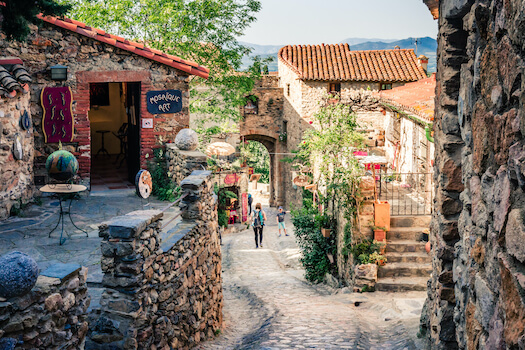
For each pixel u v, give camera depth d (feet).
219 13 73.97
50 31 39.32
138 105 43.09
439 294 19.40
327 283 46.16
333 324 30.25
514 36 9.55
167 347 22.75
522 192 9.59
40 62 39.40
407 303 34.35
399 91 59.52
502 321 10.30
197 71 42.52
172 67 41.88
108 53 40.68
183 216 28.50
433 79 63.62
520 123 9.41
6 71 32.09
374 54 104.22
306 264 48.44
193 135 37.29
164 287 22.71
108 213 34.76
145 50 41.19
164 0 72.90
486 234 12.16
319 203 53.36
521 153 9.39
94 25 71.92
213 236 32.04
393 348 24.43
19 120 34.96
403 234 40.42
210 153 66.80
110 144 58.23
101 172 49.98
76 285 15.16
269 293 42.57
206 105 82.99
